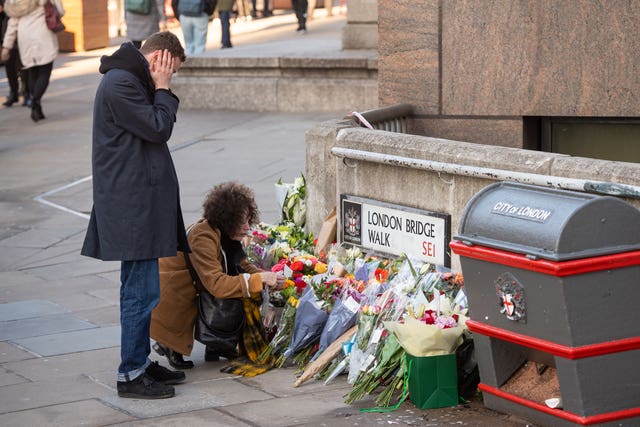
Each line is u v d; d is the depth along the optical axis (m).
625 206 4.44
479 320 4.92
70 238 9.73
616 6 7.42
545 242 4.41
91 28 24.30
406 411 5.23
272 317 6.24
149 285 5.53
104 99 5.33
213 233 5.98
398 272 5.96
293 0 22.98
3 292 8.06
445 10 8.03
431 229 6.23
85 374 6.03
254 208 6.08
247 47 18.11
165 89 5.46
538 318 4.55
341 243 6.92
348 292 5.95
